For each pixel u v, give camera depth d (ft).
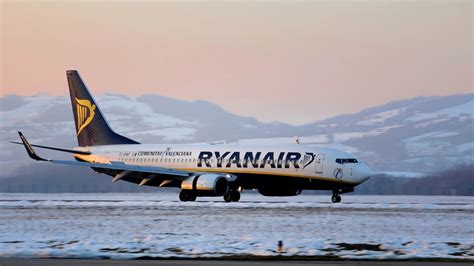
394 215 249.55
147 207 299.79
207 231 196.44
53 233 195.83
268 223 218.18
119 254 149.28
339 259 143.74
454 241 173.27
